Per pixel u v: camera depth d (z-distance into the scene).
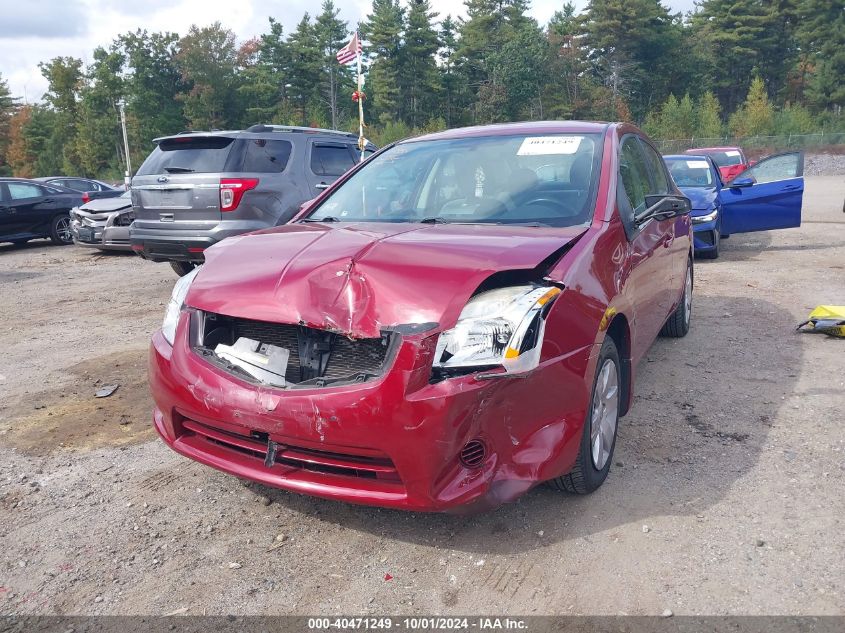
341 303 2.75
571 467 3.00
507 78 76.69
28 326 7.25
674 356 5.60
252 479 2.91
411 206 3.96
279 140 8.62
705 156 11.70
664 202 4.09
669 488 3.40
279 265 3.05
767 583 2.66
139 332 6.84
